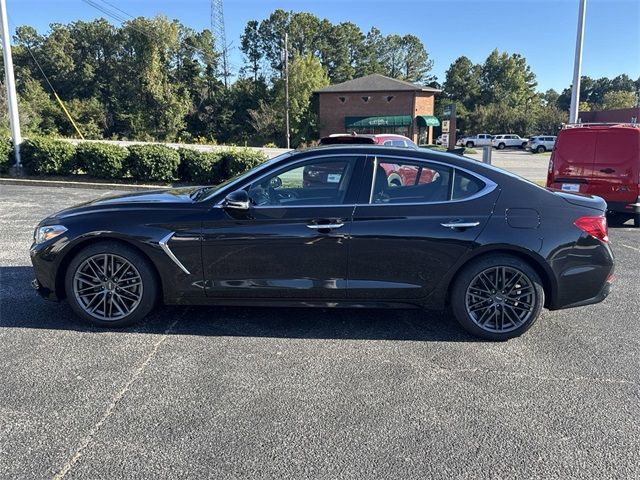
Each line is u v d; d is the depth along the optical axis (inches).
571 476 99.3
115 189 548.1
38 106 2138.3
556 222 160.2
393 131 1975.9
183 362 144.9
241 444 107.7
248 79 2714.1
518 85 3339.1
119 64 2500.0
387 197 162.1
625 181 350.9
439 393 130.8
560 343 163.8
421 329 173.6
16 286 207.2
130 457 102.7
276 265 162.4
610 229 366.3
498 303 163.6
